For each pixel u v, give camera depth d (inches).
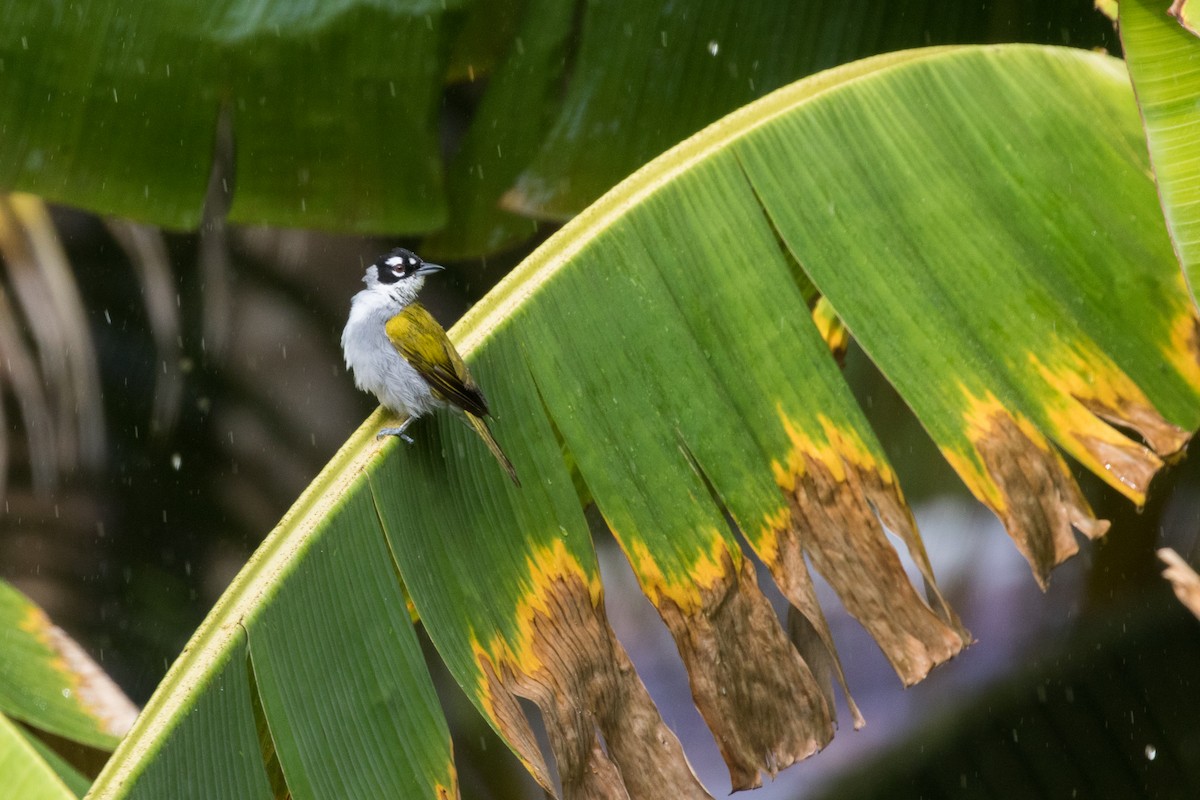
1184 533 545.6
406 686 285.9
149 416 805.9
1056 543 313.0
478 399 306.2
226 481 824.9
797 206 340.5
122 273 810.8
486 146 468.1
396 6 435.8
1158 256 347.6
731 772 293.0
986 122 361.7
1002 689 559.2
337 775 274.4
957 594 620.1
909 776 561.3
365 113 444.1
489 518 307.0
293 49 431.8
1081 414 323.9
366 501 297.9
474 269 831.1
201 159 437.1
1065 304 336.8
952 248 340.5
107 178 431.8
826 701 302.8
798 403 321.1
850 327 326.0
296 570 286.7
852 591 305.0
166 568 817.5
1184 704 532.4
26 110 422.3
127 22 424.5
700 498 309.7
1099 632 552.7
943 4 440.5
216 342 814.5
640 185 340.5
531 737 281.1
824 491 314.3
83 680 359.9
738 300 330.3
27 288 727.7
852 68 367.6
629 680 302.4
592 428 313.6
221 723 272.8
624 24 438.3
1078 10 451.8
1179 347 337.4
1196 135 287.0
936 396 320.2
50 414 759.7
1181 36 292.0
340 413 838.5
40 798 271.0
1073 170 357.7
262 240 816.3
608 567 779.4
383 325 316.5
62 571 798.5
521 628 296.7
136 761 263.6
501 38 463.8
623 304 326.3
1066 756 537.6
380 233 456.4
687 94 439.8
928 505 662.5
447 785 280.2
